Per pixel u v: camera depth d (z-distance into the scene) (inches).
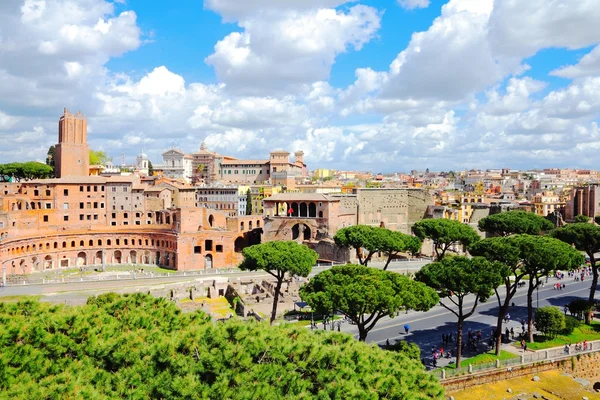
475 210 7101.4
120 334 1225.4
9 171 7539.4
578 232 3457.2
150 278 4744.1
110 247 6013.8
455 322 3262.8
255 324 1328.7
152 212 6692.9
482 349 2783.0
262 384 1051.3
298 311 3481.8
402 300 2174.0
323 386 1125.1
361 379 1171.3
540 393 2316.7
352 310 2175.2
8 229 5231.3
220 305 4052.7
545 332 2955.2
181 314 1407.5
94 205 6456.7
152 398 1031.6
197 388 1012.5
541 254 2699.3
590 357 2669.8
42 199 6156.5
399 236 3986.2
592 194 7495.1
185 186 7716.5
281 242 3528.5
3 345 1078.4
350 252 5152.6
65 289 4153.5
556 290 4153.5
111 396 1008.2
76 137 7534.5
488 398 2262.6
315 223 5816.9
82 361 1104.2
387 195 6658.5
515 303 3762.3
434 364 2519.7
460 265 2519.7
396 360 1395.2
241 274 4933.6
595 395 2331.4
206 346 1152.2
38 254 5472.4
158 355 1112.2
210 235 5782.5
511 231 4847.4
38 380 1034.7
